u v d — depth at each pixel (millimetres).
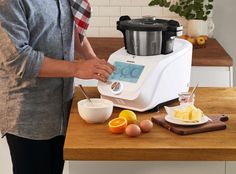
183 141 1679
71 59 2125
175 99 2119
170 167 1822
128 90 1979
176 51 2107
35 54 1886
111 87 2023
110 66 1957
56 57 2043
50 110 2068
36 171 2121
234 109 2025
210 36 3633
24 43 1874
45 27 1963
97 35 3666
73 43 2158
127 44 2090
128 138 1710
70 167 1842
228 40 3646
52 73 1912
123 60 2064
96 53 3105
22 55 1852
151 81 1974
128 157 1625
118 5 3625
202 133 1759
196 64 3020
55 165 2223
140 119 1905
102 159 1630
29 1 1882
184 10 3451
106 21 3650
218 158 1626
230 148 1615
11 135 2061
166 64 2025
